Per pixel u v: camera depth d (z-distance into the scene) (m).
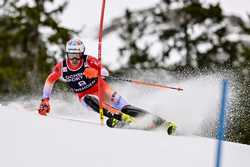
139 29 97.06
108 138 22.67
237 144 25.97
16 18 91.31
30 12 91.12
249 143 42.16
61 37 90.25
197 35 92.12
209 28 92.81
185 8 93.00
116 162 20.45
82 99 29.62
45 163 19.55
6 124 22.77
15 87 81.44
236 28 93.44
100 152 21.11
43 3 93.94
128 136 23.45
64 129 23.17
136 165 20.50
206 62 89.31
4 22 92.06
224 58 90.19
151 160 21.14
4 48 89.94
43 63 87.62
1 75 84.31
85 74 29.16
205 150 23.28
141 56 93.19
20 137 21.47
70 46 28.73
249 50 89.00
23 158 19.66
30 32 90.69
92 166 19.84
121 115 28.45
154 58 92.69
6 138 21.20
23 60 89.12
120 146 22.00
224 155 23.27
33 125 23.14
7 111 25.41
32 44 90.19
